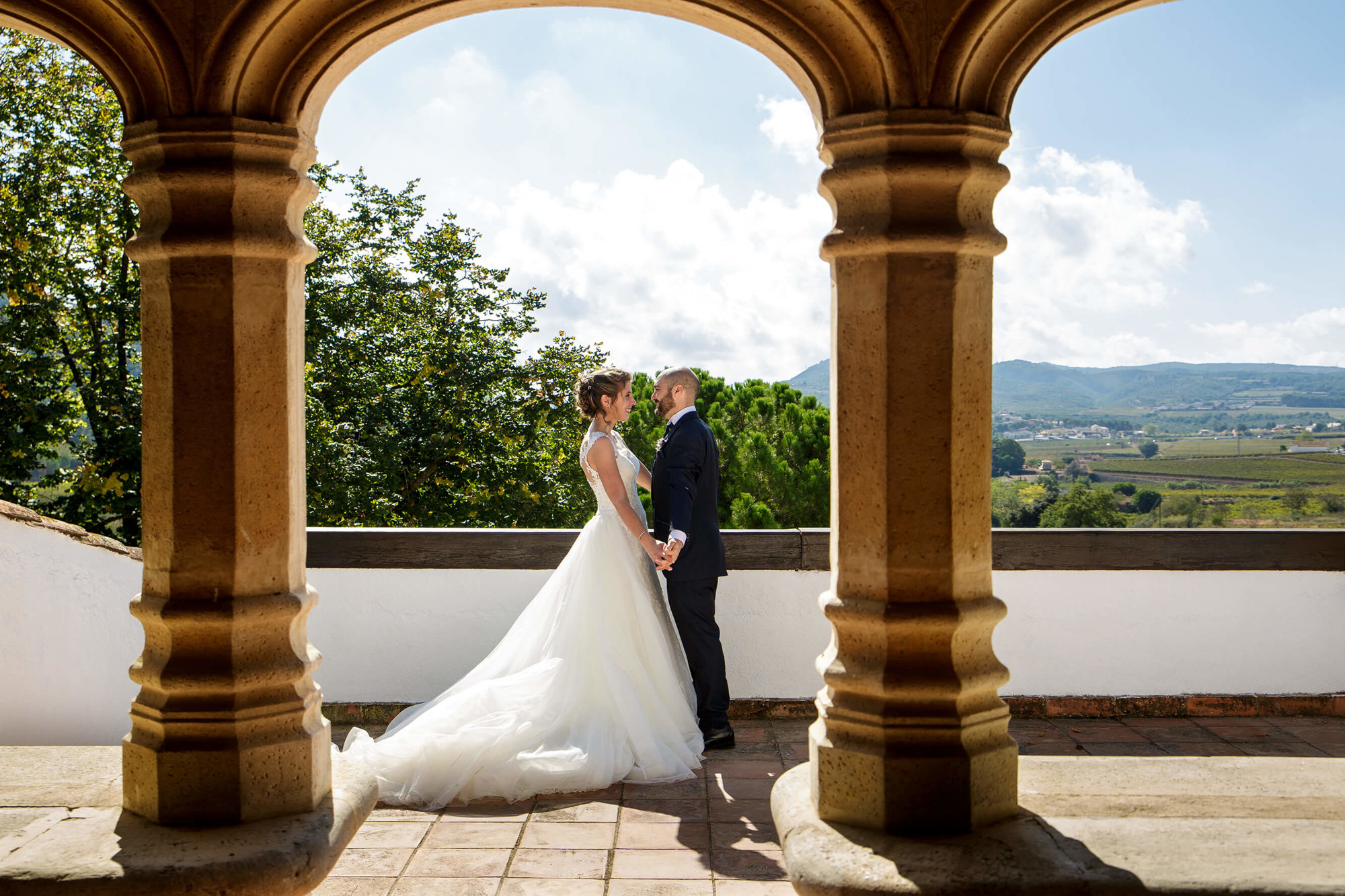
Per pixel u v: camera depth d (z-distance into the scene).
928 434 2.05
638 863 3.05
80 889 1.84
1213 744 4.26
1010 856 1.95
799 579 4.71
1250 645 4.69
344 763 2.53
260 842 2.00
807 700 4.70
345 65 2.20
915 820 2.06
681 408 4.32
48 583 4.20
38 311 15.04
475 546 4.69
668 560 4.04
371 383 18.27
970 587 2.11
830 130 2.11
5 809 2.19
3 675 4.14
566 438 19.91
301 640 2.27
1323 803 2.24
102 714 4.27
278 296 2.13
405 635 4.69
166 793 2.09
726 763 4.02
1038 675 4.71
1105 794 2.31
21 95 14.98
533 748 3.75
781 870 3.00
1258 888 1.82
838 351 2.12
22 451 15.05
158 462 2.11
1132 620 4.71
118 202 15.34
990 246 2.06
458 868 3.02
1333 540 4.66
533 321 20.55
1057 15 2.08
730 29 2.23
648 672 4.08
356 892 2.85
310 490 16.31
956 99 2.04
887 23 2.00
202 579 2.10
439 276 20.27
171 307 2.05
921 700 2.07
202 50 2.02
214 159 2.04
